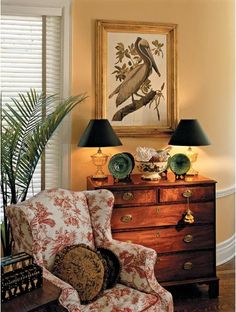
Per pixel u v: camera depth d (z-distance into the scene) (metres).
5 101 3.37
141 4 3.57
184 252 3.22
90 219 2.68
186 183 3.17
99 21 3.47
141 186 3.09
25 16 3.37
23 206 2.38
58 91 3.48
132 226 3.10
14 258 1.89
